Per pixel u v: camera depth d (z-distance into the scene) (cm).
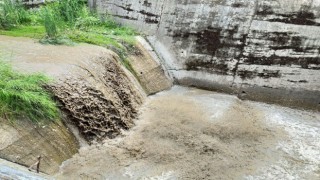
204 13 1071
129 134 780
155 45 1156
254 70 1020
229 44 1042
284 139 819
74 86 725
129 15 1249
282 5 966
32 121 609
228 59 1048
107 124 755
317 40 945
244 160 727
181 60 1113
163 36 1145
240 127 852
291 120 916
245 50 1023
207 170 680
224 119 885
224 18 1042
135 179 632
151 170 663
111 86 848
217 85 1069
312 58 958
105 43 1012
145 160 691
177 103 963
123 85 893
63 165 629
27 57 810
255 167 707
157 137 777
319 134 849
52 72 728
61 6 1255
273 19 983
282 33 978
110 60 912
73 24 1173
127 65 1004
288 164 726
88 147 697
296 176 690
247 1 1005
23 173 475
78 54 867
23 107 605
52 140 627
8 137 557
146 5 1191
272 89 1009
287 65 985
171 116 879
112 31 1166
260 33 1001
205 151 743
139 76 1018
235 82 1044
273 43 991
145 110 908
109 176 627
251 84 1027
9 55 809
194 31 1090
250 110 961
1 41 940
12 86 615
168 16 1133
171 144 756
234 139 801
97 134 725
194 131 814
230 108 952
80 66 794
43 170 579
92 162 657
